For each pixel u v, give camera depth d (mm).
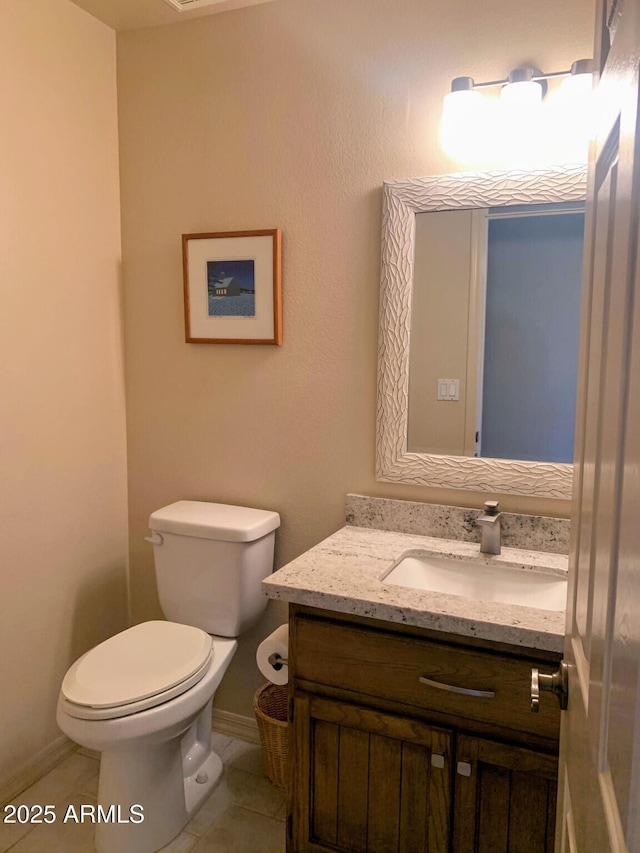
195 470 2221
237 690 2217
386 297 1854
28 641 1963
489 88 1703
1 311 1812
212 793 1952
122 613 2357
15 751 1937
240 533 1891
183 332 2184
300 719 1541
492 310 1763
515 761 1323
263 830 1810
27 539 1940
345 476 1994
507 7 1669
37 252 1918
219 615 1962
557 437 1734
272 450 2088
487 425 1801
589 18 1603
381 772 1472
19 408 1887
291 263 1988
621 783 487
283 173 1971
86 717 1533
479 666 1338
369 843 1506
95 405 2174
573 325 1689
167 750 1756
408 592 1447
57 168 1970
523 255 1716
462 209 1756
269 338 2031
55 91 1943
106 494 2246
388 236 1831
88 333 2125
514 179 1688
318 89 1897
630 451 499
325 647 1491
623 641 500
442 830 1416
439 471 1853
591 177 842
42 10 1882
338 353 1959
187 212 2129
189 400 2203
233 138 2029
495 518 1691
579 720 753
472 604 1382
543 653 1294
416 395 1864
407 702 1419
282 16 1922
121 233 2238
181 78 2082
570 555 926
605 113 713
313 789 1556
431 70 1763
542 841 1329
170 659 1729
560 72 1631
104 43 2119
